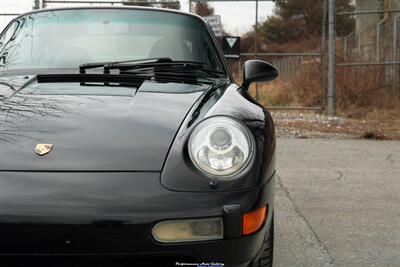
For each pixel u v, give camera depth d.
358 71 11.88
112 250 2.13
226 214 2.19
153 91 2.91
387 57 12.05
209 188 2.22
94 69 3.36
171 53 3.65
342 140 8.67
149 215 2.13
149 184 2.19
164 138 2.40
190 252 2.17
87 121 2.49
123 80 3.11
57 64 3.49
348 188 5.57
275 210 4.76
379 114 11.23
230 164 2.29
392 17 12.31
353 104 11.78
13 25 3.96
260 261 2.73
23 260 2.13
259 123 2.58
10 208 2.11
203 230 2.18
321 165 6.73
